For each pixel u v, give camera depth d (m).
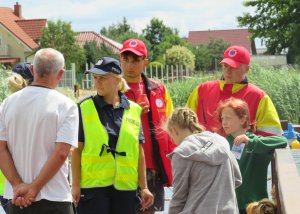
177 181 4.45
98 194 5.16
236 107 5.25
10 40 56.12
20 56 56.22
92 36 67.69
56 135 4.60
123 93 5.43
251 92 5.80
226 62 5.76
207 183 4.41
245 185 5.30
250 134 5.32
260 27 48.31
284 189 3.75
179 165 4.43
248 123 5.29
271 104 5.77
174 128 4.65
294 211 3.23
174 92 18.22
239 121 5.26
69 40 51.22
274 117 5.70
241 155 5.24
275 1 47.38
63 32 51.16
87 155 5.18
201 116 6.00
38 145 4.58
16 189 4.53
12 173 4.60
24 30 57.72
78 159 5.24
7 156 4.64
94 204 5.17
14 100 4.66
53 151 4.59
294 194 3.61
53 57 4.66
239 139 5.19
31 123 4.58
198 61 68.25
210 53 71.44
